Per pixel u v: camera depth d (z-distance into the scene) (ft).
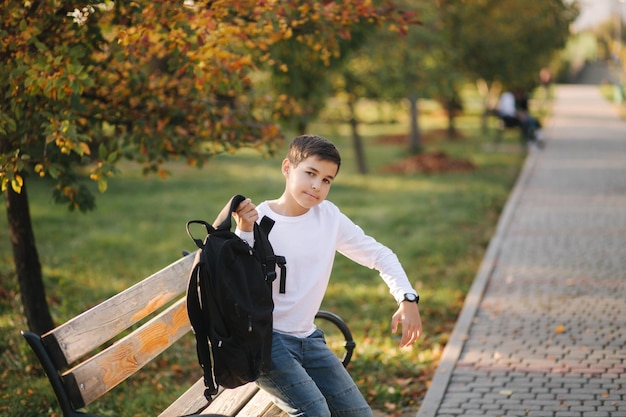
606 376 20.51
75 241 40.60
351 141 103.55
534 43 77.71
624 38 134.51
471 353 22.88
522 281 31.58
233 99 24.14
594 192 55.01
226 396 13.78
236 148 22.85
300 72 41.65
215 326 11.07
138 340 12.41
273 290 11.97
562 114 137.90
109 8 19.16
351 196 56.03
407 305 12.11
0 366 21.50
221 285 10.93
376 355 23.27
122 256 37.65
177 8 18.01
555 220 45.06
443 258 37.27
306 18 20.66
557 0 76.74
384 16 21.13
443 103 102.53
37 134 18.39
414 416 19.08
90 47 19.35
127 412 18.80
